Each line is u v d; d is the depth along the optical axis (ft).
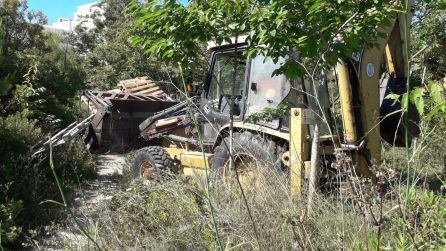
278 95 20.53
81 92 48.37
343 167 9.79
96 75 82.38
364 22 13.00
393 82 22.72
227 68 23.43
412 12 21.01
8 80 30.71
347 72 19.67
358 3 12.65
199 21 14.26
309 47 13.16
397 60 22.57
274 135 19.98
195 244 12.38
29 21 48.65
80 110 38.52
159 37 15.47
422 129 10.27
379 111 20.85
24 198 21.70
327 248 10.44
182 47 15.19
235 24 14.26
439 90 8.59
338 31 13.01
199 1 14.53
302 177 14.74
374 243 9.68
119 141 39.65
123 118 39.58
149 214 13.58
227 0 13.52
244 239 11.25
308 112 16.93
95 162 35.65
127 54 79.77
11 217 18.83
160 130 28.66
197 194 13.25
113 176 33.06
